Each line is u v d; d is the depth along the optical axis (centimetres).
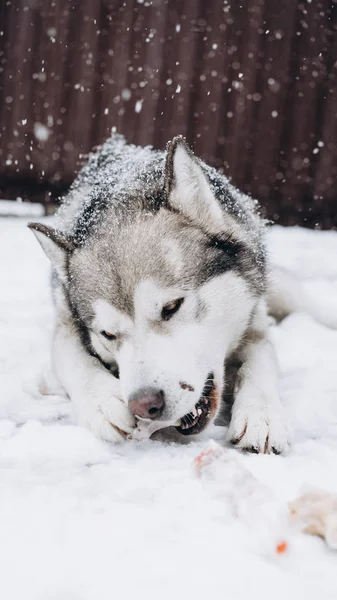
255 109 342
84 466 99
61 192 350
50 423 116
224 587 70
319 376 134
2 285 198
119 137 201
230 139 345
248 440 103
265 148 344
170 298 110
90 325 118
